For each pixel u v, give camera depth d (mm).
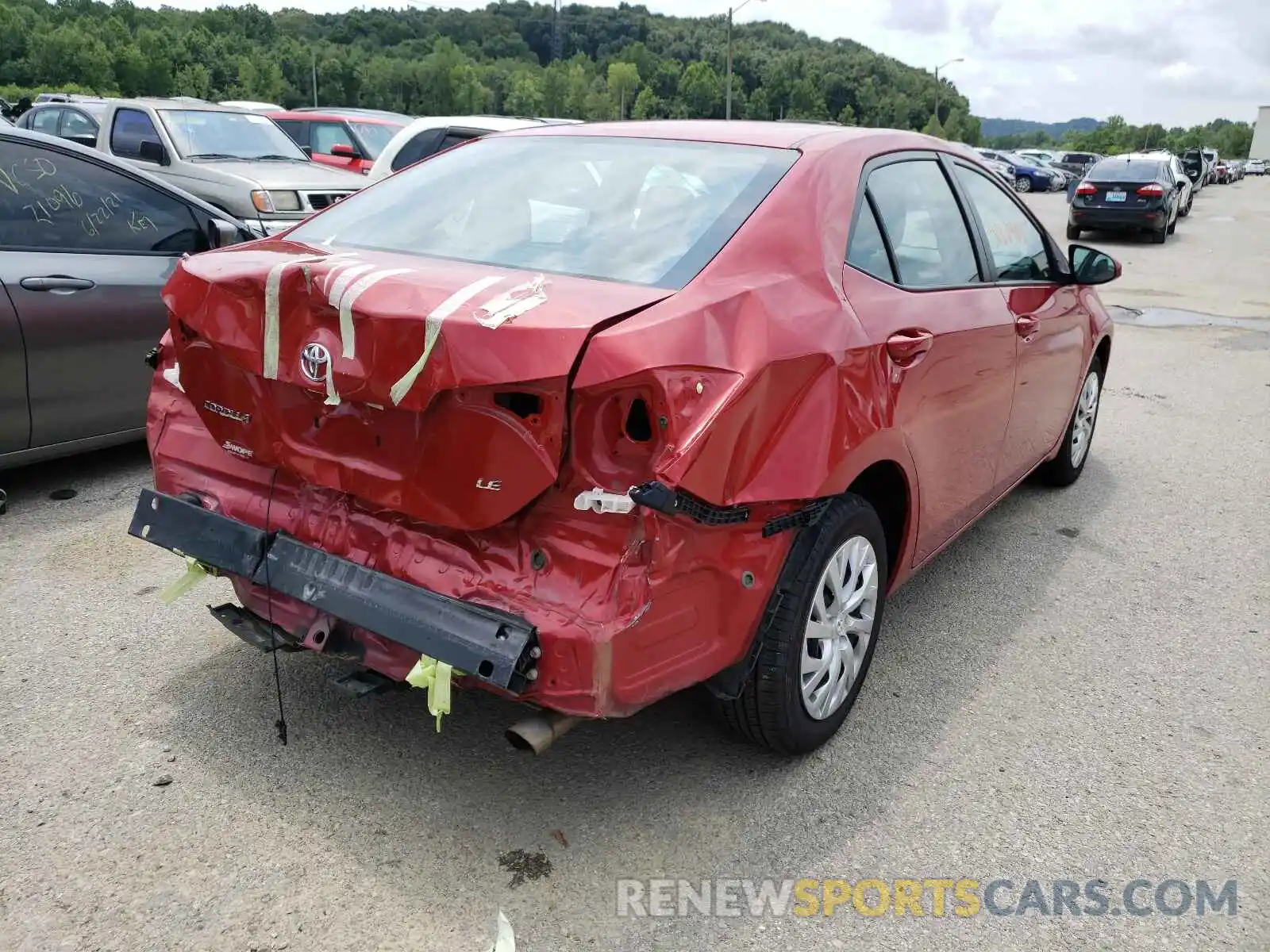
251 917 2344
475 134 9734
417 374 2129
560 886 2482
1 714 3084
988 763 3061
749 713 2785
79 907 2354
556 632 2197
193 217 5309
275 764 2896
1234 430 6883
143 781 2799
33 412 4605
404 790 2805
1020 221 4324
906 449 3068
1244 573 4551
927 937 2385
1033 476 5652
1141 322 10984
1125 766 3074
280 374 2373
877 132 3396
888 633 3895
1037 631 3941
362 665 2543
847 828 2740
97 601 3830
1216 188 49344
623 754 3008
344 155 12188
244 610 2969
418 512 2316
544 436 2154
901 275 3236
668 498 2148
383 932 2314
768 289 2584
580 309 2230
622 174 3037
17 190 4621
